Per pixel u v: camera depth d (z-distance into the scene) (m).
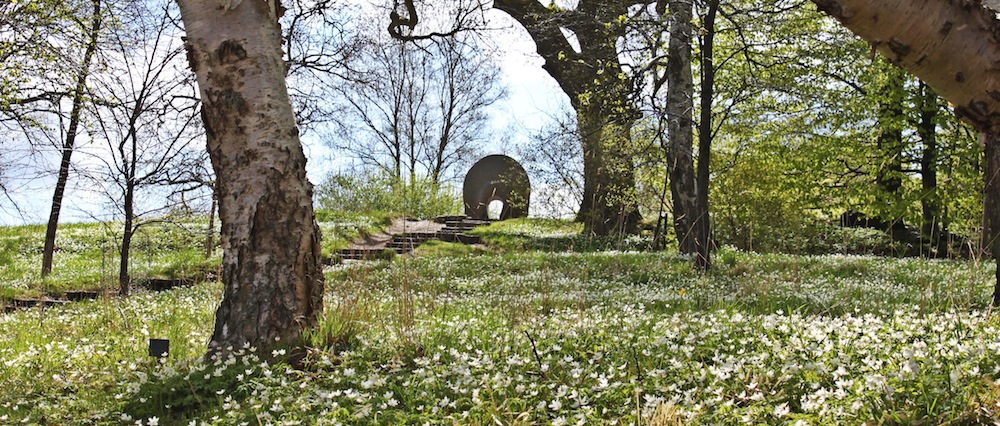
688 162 19.25
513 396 4.77
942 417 3.64
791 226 25.72
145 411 5.14
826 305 9.00
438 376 5.16
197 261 20.03
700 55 16.89
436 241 27.59
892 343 5.17
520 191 36.25
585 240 26.73
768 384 4.52
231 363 5.94
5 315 12.66
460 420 4.29
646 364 5.34
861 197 28.44
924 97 25.52
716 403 4.23
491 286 13.80
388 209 38.94
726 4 16.25
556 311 8.49
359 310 7.40
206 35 6.65
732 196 26.83
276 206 6.67
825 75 27.25
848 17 2.79
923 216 25.36
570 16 20.08
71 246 26.09
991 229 8.91
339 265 19.61
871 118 28.67
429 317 8.20
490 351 6.01
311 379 5.45
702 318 7.01
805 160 28.98
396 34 19.98
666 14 17.14
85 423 5.05
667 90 19.95
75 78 14.77
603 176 25.84
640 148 21.86
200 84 6.75
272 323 6.55
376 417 4.53
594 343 6.24
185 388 5.48
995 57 2.72
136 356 7.06
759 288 10.50
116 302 11.75
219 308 6.73
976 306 8.02
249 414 4.64
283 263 6.66
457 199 43.94
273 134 6.70
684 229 19.02
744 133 27.27
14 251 25.28
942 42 2.74
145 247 19.25
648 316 7.95
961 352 4.56
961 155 25.12
